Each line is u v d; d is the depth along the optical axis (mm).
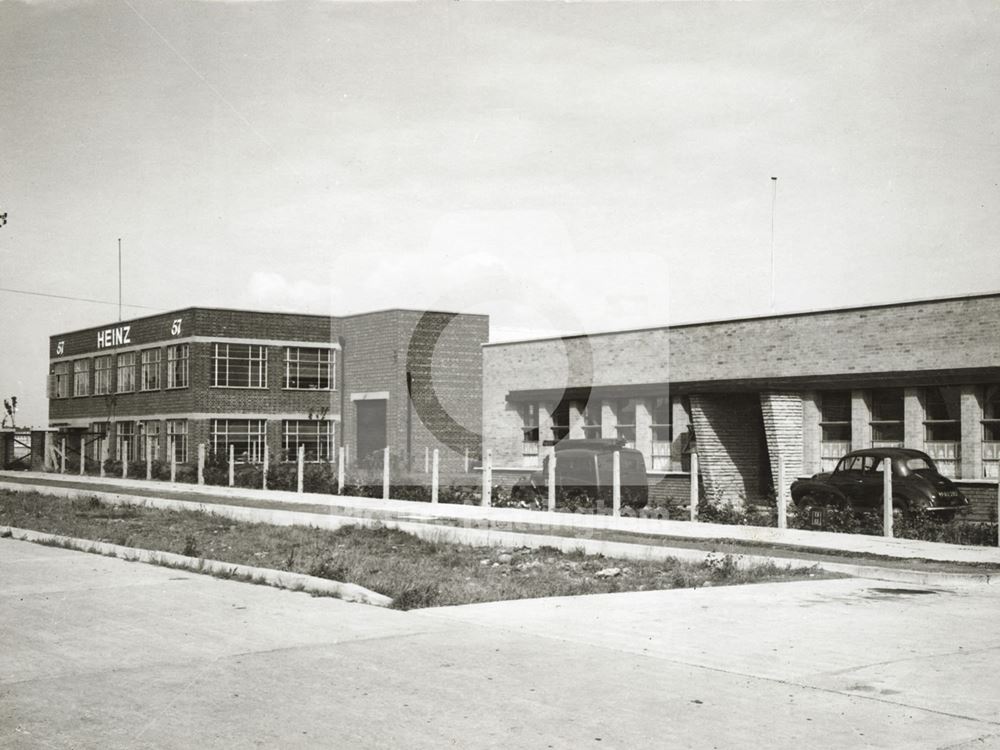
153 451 44938
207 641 7281
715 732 5195
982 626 8508
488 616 8625
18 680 6109
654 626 8273
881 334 22500
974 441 21234
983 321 20953
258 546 14180
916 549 13820
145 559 12156
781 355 24078
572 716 5441
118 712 5410
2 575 10586
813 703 5832
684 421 25172
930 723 5453
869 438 23094
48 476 39625
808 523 17953
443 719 5340
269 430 41938
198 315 41688
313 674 6293
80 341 51156
